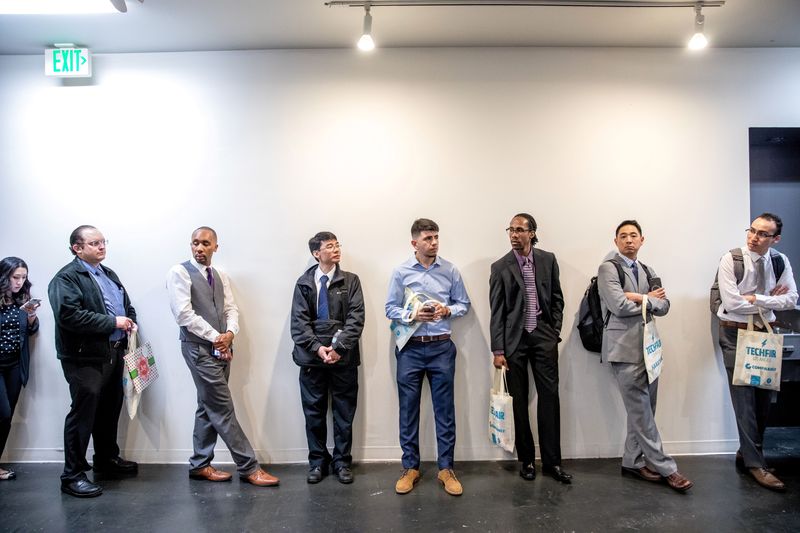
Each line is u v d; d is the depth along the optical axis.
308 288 3.09
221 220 3.39
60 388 3.39
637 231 3.06
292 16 2.99
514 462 3.34
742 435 3.05
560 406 3.39
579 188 3.41
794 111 3.46
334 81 3.40
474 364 3.37
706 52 3.45
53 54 3.31
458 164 3.39
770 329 2.92
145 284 3.39
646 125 3.43
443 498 2.85
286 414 3.38
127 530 2.54
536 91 3.40
